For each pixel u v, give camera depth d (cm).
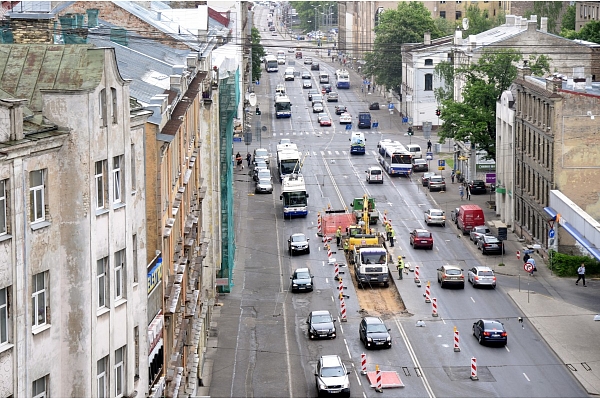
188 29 13025
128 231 5294
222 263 12031
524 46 18262
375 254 12350
